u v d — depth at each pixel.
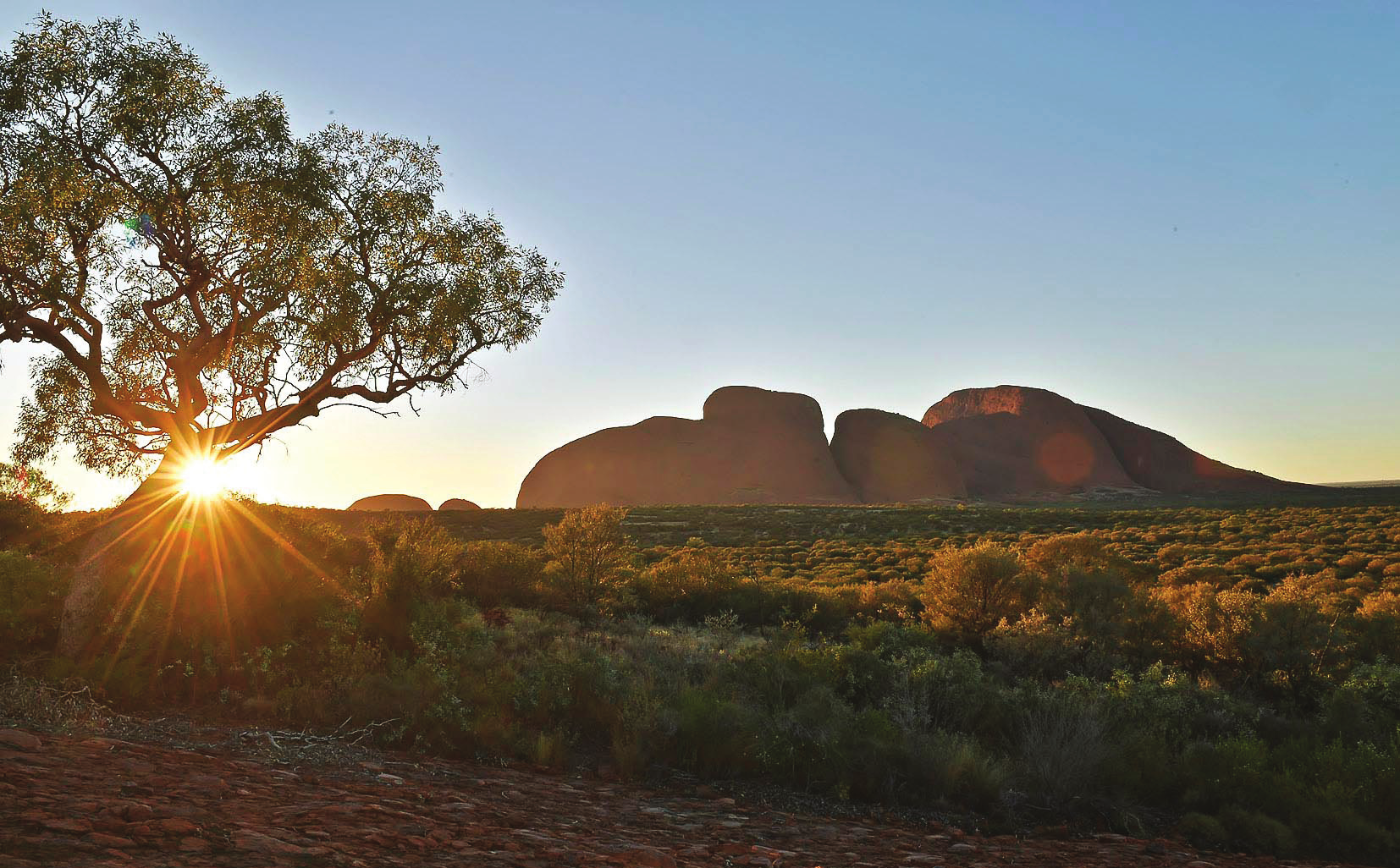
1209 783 9.85
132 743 6.67
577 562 22.38
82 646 9.92
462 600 16.25
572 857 5.12
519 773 8.41
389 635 11.73
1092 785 9.77
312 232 12.27
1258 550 43.47
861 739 9.72
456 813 5.98
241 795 5.38
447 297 13.01
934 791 9.22
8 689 7.77
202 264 12.06
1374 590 29.12
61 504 22.83
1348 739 12.13
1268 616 16.55
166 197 11.36
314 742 8.10
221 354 12.79
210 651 10.09
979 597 20.58
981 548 21.59
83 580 10.14
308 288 12.27
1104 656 16.69
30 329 11.12
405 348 13.91
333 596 12.24
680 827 6.89
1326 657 15.81
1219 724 12.41
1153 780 9.98
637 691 10.43
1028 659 17.16
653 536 69.38
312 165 12.27
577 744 9.95
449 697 9.33
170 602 10.37
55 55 10.98
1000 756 10.55
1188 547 45.50
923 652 13.48
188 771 5.88
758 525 77.44
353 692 9.39
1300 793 9.60
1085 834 8.64
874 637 17.97
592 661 11.31
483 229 14.18
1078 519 72.31
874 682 12.28
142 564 10.54
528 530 69.06
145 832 4.10
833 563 45.50
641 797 8.10
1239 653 16.64
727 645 16.64
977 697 11.88
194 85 11.61
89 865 3.50
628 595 22.12
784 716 10.17
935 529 70.62
